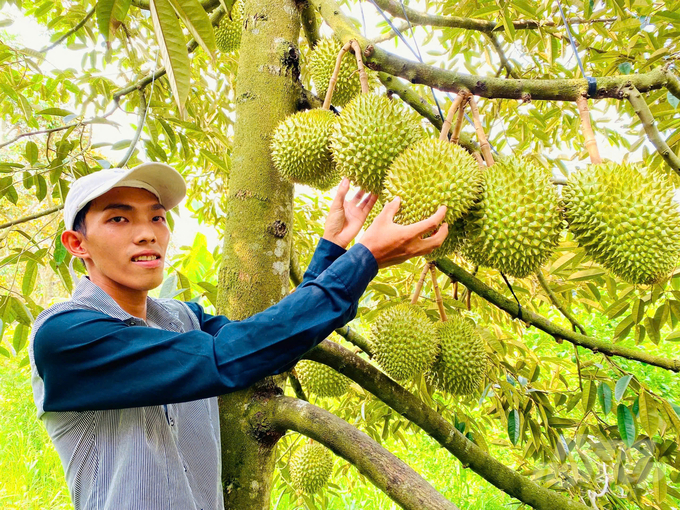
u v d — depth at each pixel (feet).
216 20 8.67
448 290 10.15
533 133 10.23
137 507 3.36
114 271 4.05
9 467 16.43
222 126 13.73
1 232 7.90
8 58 8.94
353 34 5.20
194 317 5.04
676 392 18.76
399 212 4.62
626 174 4.75
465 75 4.82
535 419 8.25
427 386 8.05
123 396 3.28
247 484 4.93
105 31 3.98
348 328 6.97
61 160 7.33
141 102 7.13
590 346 6.61
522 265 4.78
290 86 6.24
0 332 7.24
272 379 5.18
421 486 4.00
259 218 5.73
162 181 4.38
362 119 4.97
